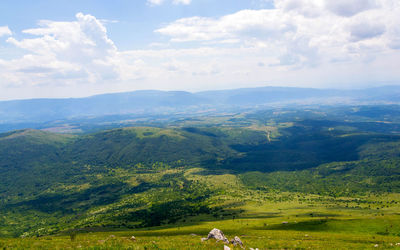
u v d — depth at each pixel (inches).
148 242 1355.8
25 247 1122.7
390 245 1758.1
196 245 1222.9
